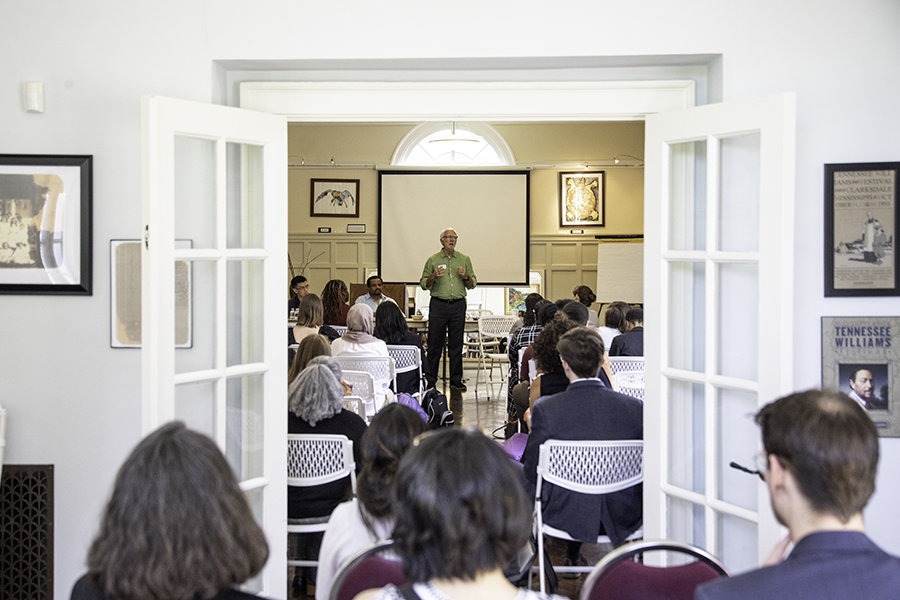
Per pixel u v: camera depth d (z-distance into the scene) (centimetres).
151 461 110
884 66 290
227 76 315
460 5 294
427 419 496
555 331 365
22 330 298
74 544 299
